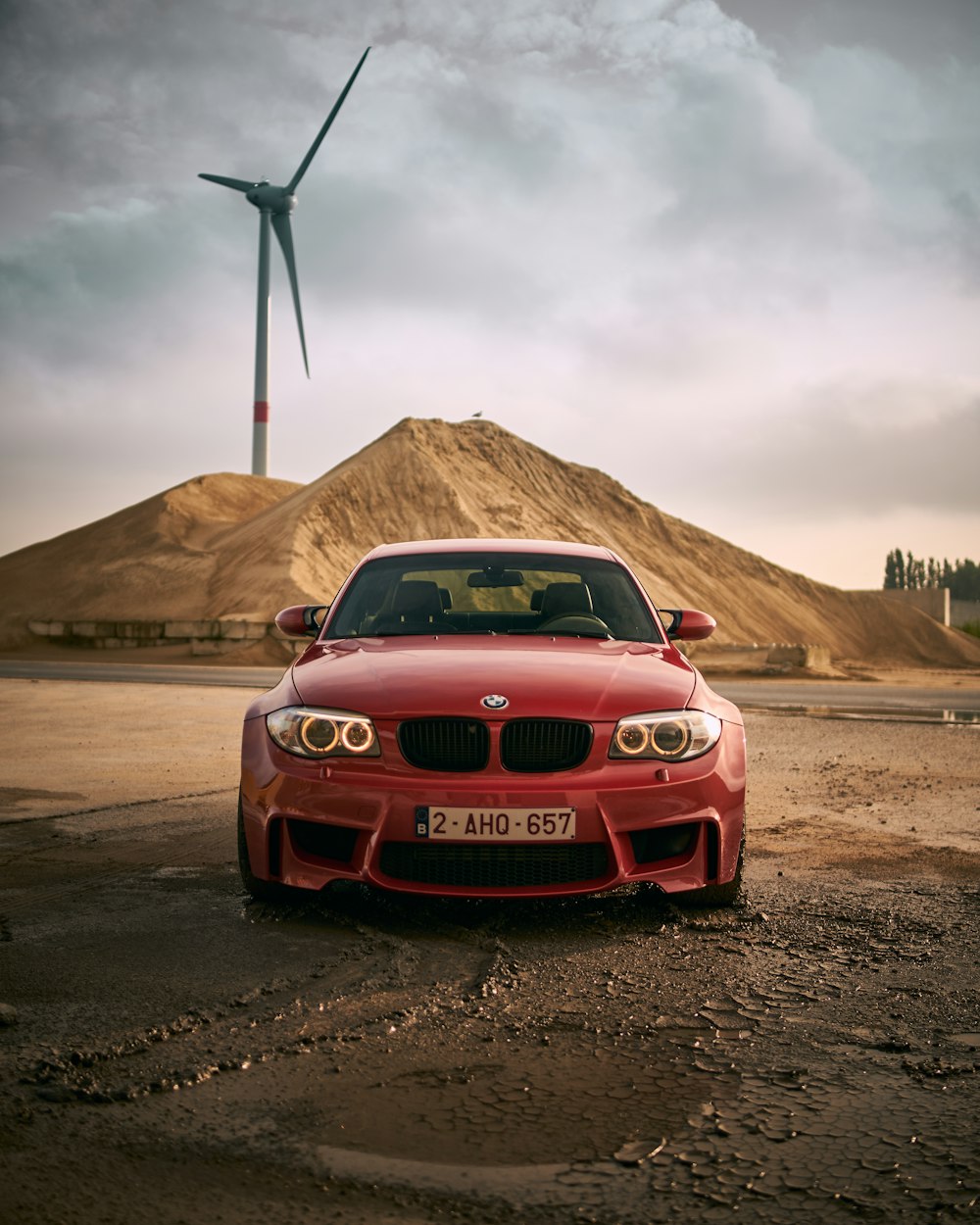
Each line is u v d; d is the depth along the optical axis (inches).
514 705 143.1
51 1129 80.7
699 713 151.8
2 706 521.7
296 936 137.1
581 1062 96.0
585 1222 68.2
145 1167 75.0
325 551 2290.8
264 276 2012.8
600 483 3959.2
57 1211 68.7
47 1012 107.1
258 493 2989.7
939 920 148.3
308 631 206.4
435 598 193.0
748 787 282.2
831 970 125.0
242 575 2084.2
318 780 143.3
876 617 4094.5
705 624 205.0
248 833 150.7
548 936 138.8
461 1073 93.2
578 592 197.3
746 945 135.9
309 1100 87.0
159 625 1470.2
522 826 138.5
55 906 151.9
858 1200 71.1
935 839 209.6
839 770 317.1
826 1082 91.7
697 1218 68.7
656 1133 81.3
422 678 151.0
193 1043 99.3
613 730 144.1
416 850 140.9
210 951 129.9
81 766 303.0
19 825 212.5
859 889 167.0
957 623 6978.4
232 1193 71.6
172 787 265.7
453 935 138.6
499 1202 70.6
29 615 2089.1
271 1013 107.8
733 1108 86.0
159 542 2420.0
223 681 771.4
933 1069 94.5
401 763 142.0
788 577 4109.3
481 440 3730.3
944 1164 76.2
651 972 123.7
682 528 4001.0
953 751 370.3
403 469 2984.7
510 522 3157.0
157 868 176.2
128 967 123.0
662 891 152.6
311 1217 68.4
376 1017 107.3
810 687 898.1
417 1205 70.1
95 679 791.7
